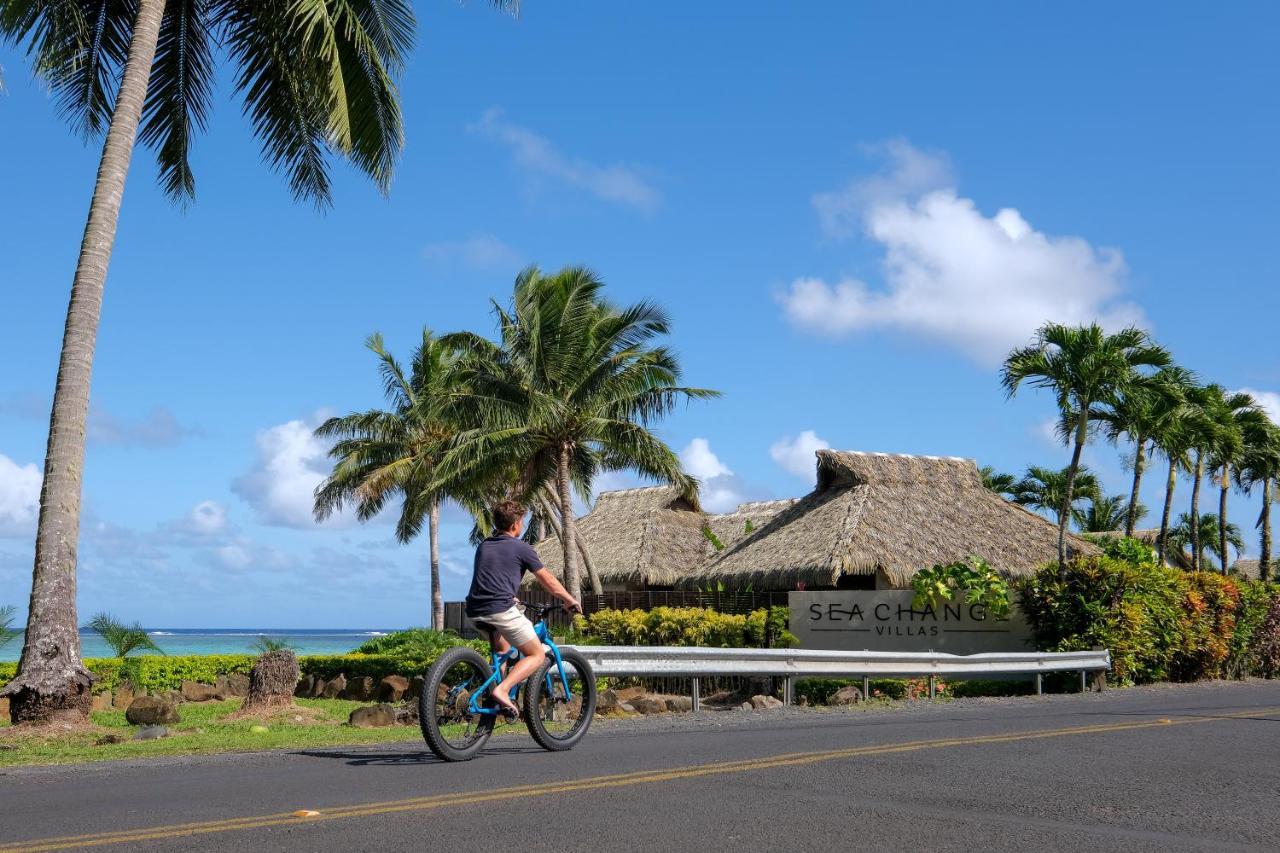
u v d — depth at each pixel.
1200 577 20.83
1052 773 7.36
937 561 25.77
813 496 29.53
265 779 7.34
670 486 41.03
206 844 5.20
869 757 8.06
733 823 5.66
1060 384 21.30
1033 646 19.34
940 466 29.78
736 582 27.44
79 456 12.62
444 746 7.90
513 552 8.22
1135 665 19.02
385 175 17.11
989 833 5.44
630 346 31.31
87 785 7.31
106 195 13.22
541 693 8.72
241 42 16.59
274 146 17.30
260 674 14.73
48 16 15.52
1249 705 13.77
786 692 15.16
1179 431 25.45
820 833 5.42
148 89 16.84
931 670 16.22
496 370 30.98
